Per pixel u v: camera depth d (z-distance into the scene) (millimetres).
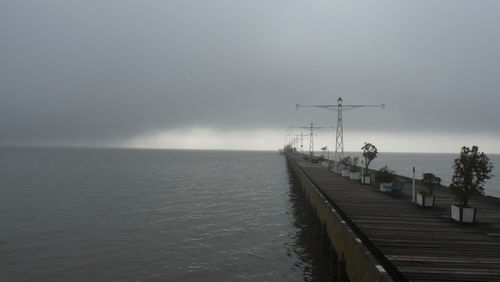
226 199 33812
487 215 12727
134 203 31188
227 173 69375
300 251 16516
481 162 11305
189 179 55562
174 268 14312
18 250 16750
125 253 16297
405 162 145500
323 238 15680
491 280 6477
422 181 14930
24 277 13398
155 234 19844
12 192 38156
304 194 28562
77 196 35531
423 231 10250
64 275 13586
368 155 24969
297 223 22734
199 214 25953
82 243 17969
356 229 10750
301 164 47469
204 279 13195
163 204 30656
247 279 13156
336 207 14688
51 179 53281
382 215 12664
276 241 18328
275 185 47156
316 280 12969
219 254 16125
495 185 53656
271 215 25562
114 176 59875
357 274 7660
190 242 18156
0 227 21656
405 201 15969
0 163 93500
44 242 18188
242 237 19156
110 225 22156
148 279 13195
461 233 10016
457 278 6578
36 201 32250
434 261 7535
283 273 13703
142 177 58438
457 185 11508
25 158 125625
